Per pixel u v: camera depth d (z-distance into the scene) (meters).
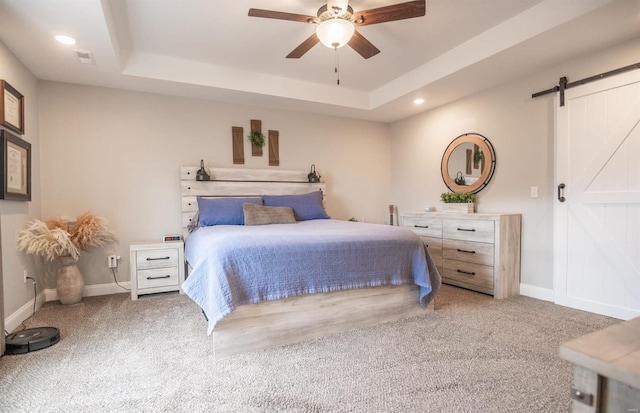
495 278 3.24
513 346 2.13
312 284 2.25
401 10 2.08
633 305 2.55
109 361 1.96
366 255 2.45
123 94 3.65
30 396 1.60
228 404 1.54
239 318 2.07
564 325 2.49
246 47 3.14
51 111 3.34
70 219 3.30
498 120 3.63
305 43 2.47
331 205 4.89
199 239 2.79
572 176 2.93
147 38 2.94
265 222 3.58
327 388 1.67
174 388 1.67
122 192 3.65
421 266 2.64
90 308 3.01
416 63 3.56
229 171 4.11
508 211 3.54
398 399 1.57
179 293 3.52
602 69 2.74
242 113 4.27
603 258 2.73
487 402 1.54
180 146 3.93
